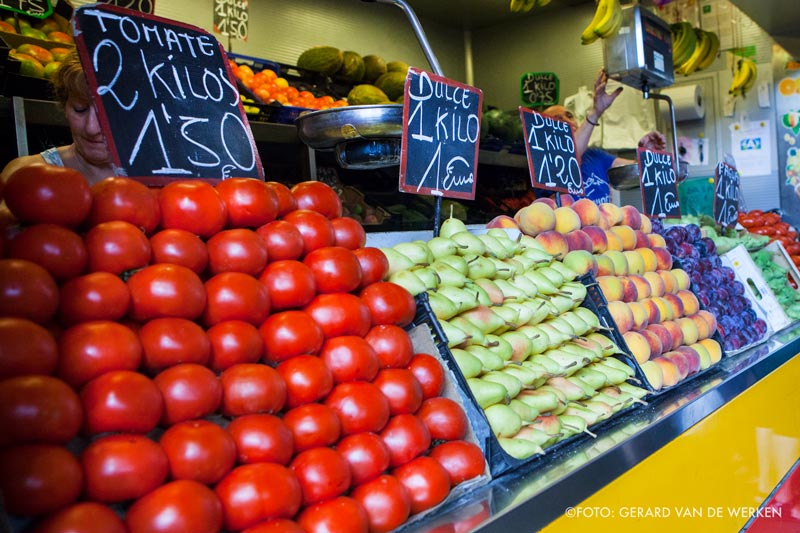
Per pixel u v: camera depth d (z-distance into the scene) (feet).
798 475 9.07
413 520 3.85
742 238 12.63
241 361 3.65
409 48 19.63
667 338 7.55
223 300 3.74
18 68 8.52
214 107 5.07
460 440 4.38
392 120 6.64
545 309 6.26
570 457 5.01
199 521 2.87
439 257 5.94
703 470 6.42
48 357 2.85
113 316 3.28
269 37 15.76
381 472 3.81
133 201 3.69
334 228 4.77
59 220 3.33
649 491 5.46
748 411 7.73
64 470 2.64
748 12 16.39
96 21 4.54
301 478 3.46
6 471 2.55
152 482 2.90
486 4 19.39
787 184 19.47
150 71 4.75
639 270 8.21
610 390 6.40
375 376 4.19
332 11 17.26
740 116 19.84
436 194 6.71
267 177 12.89
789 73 19.17
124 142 4.50
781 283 11.82
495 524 3.82
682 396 6.83
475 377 5.13
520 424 5.02
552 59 20.61
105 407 2.93
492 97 21.81
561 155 8.84
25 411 2.63
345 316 4.17
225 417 3.53
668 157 11.42
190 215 3.93
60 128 9.95
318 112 6.70
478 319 5.54
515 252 6.91
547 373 5.79
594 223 8.21
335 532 3.35
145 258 3.57
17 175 3.31
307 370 3.76
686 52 17.42
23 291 2.93
